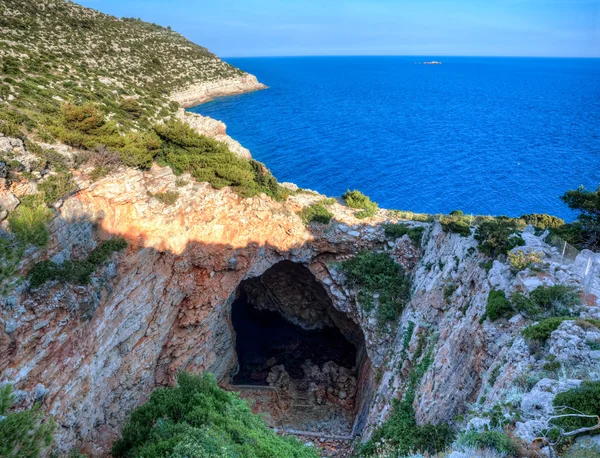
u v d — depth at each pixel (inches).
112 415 1168.2
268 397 1533.0
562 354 565.6
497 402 567.2
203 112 5024.6
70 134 1116.5
